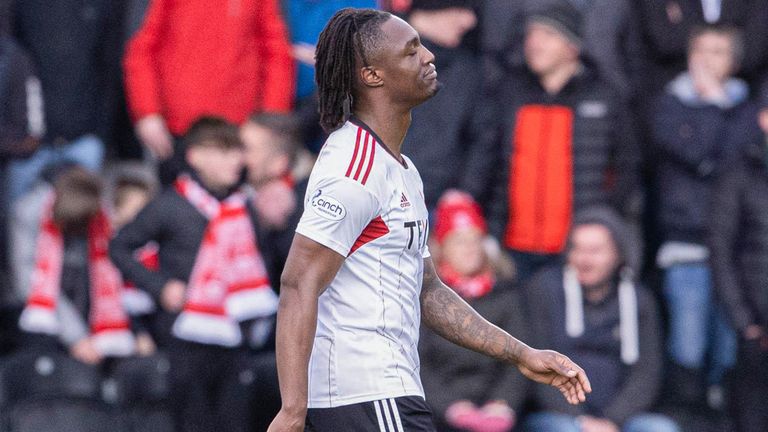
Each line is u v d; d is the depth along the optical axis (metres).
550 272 27.30
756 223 28.81
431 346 25.84
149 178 31.05
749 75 31.22
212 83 29.17
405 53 13.85
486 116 29.34
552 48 28.89
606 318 26.92
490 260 26.95
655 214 30.67
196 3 29.14
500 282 26.64
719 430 28.33
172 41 29.27
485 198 29.48
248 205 26.44
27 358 26.86
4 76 29.03
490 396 25.88
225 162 26.08
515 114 29.33
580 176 29.09
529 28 29.09
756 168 29.02
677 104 29.97
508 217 29.47
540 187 29.08
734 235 28.92
